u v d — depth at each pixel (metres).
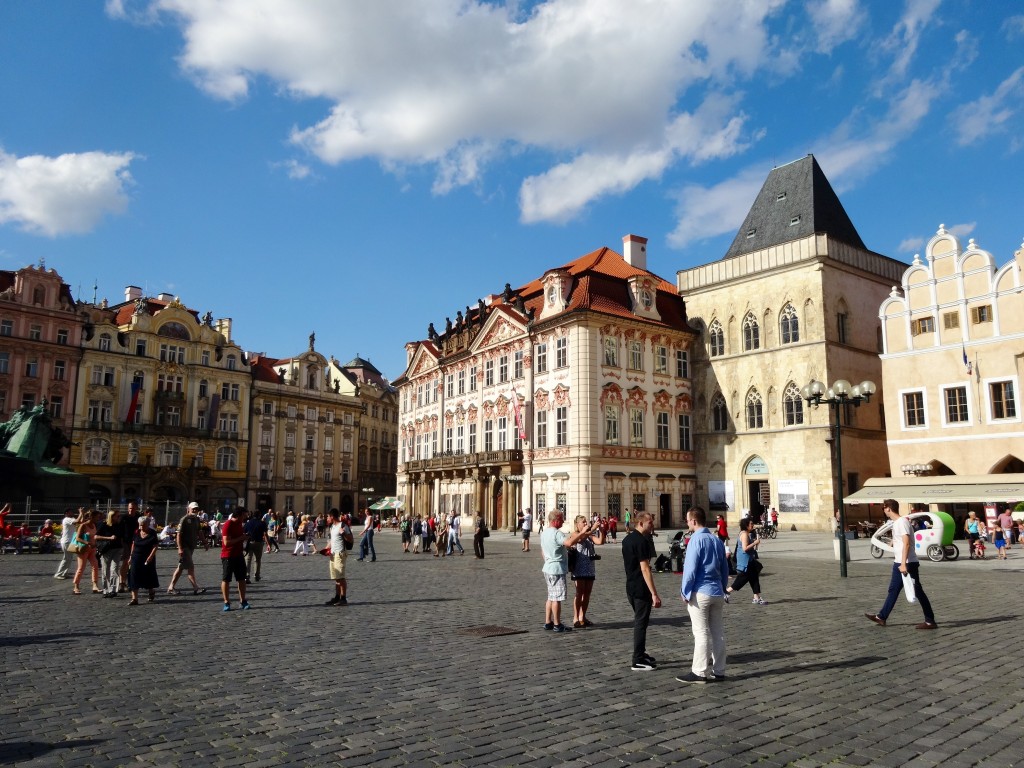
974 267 47.47
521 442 64.25
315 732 8.52
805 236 58.28
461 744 8.12
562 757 7.73
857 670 11.56
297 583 25.44
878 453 58.62
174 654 12.95
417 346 86.06
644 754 7.82
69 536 26.61
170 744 8.11
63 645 13.84
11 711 9.37
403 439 88.75
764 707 9.55
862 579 25.48
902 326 50.50
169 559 35.41
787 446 57.97
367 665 12.02
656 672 11.48
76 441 86.38
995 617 16.84
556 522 15.73
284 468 105.00
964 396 47.34
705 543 11.05
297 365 108.56
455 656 12.73
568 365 60.25
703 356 65.38
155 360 93.50
